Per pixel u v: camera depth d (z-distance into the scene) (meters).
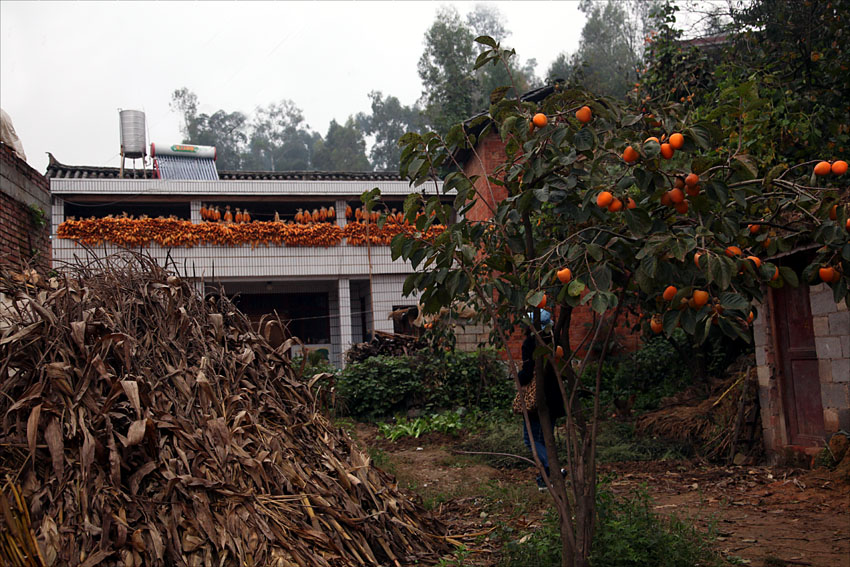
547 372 5.66
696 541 4.27
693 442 8.88
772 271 2.96
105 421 3.55
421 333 13.15
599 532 3.96
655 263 2.79
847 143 8.16
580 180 3.21
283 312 20.69
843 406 6.91
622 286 3.29
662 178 2.95
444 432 10.73
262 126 56.94
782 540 4.77
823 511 5.61
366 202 3.50
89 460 3.31
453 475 7.69
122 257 4.95
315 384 5.43
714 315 2.73
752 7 10.70
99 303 4.29
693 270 2.92
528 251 3.40
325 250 19.06
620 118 3.19
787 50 9.54
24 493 3.24
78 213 18.98
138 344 4.19
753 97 3.10
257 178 20.22
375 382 12.19
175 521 3.42
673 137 2.88
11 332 3.76
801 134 7.71
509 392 12.26
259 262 18.64
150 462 3.54
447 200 19.45
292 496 4.01
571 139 2.99
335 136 53.22
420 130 33.09
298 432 4.76
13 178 8.90
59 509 3.24
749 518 5.46
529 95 15.24
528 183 3.19
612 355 13.79
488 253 3.64
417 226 3.50
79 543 3.16
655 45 12.55
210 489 3.63
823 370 7.17
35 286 4.43
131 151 19.92
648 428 9.62
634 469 7.89
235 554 3.47
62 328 3.84
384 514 4.50
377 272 19.20
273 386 4.96
